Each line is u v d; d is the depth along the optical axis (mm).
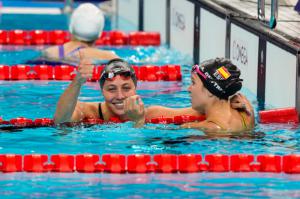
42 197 12305
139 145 14883
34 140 15273
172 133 15664
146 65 23703
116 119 16391
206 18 23406
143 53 26219
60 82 21656
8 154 13992
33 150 14602
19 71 22109
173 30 27344
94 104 16656
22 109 17891
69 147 14781
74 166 13961
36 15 33688
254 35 19609
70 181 13242
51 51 23531
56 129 16047
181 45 26344
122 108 16172
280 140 15312
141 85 21328
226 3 23125
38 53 25672
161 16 28859
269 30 18844
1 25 30625
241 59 20734
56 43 28125
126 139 15273
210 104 15906
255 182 13266
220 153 14391
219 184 13109
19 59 24391
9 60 24156
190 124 16141
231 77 15617
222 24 21969
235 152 14492
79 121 16328
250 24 19719
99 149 14625
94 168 13930
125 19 34375
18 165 13914
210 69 15664
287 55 17484
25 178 13398
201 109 16109
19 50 26359
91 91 20109
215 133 15617
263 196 12438
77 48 23359
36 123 16484
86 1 37875
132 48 27359
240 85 15789
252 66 19891
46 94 19812
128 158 13953
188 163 13953
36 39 28000
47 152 14469
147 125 16234
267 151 14562
